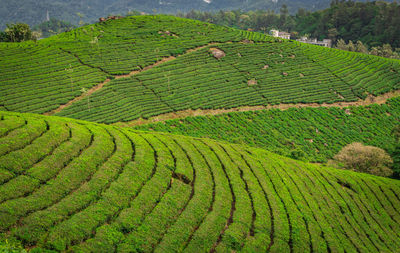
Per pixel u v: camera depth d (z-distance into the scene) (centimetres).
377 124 7631
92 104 6362
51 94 6419
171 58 9119
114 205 2270
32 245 1794
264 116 7194
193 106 7038
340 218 3153
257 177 3334
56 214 2011
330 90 8594
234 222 2502
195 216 2441
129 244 1992
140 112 6475
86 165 2558
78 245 1870
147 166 2848
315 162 5906
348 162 5428
